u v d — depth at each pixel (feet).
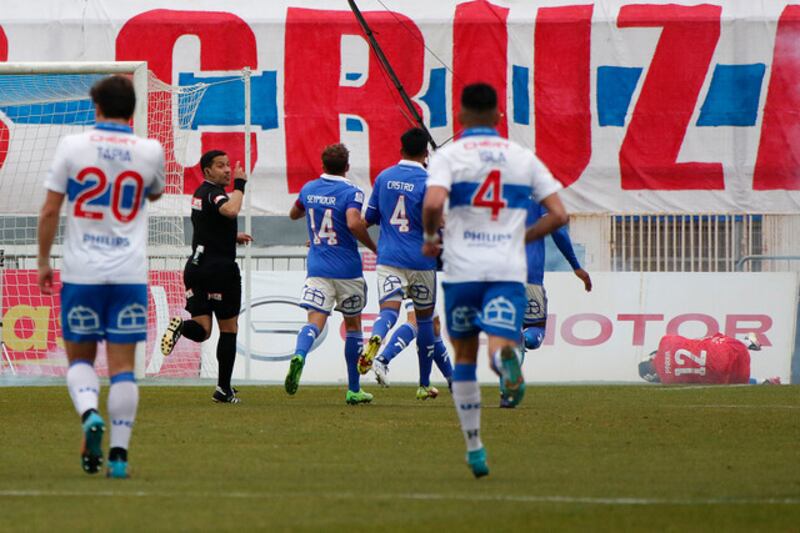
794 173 233.35
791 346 193.88
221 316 131.34
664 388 167.32
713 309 194.59
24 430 101.55
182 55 234.99
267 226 233.55
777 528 57.16
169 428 102.78
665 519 59.16
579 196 234.99
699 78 234.38
